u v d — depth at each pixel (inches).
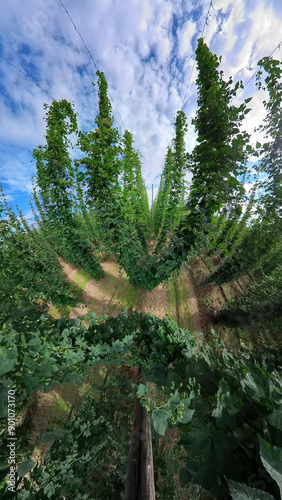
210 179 104.8
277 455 28.1
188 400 42.3
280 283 133.0
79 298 227.5
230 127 91.8
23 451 67.8
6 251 137.5
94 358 72.2
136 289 244.7
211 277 227.5
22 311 68.6
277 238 149.8
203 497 52.8
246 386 42.1
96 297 231.1
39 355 58.1
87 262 223.3
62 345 66.5
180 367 64.0
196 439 36.4
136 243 182.5
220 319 176.6
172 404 42.9
